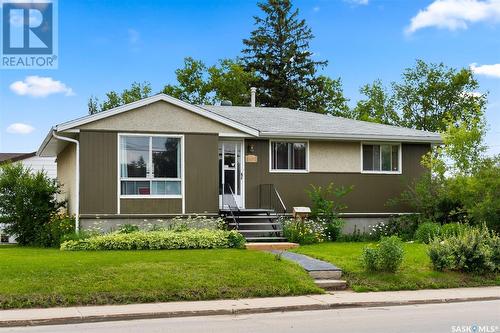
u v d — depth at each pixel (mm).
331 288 14102
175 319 11047
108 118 21047
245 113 27703
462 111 45938
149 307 11758
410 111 51406
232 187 23516
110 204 20922
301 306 12078
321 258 16375
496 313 11500
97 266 13695
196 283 13102
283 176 24062
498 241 15891
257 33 58094
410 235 23469
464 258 15211
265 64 56656
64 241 19141
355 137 24359
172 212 21609
